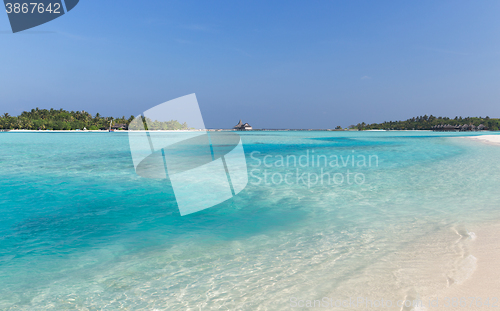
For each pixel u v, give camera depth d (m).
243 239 4.77
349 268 3.55
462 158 17.14
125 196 8.00
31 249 4.45
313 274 3.44
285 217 5.98
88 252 4.31
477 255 3.76
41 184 9.77
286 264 3.75
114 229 5.37
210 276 3.48
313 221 5.67
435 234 4.70
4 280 3.46
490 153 20.23
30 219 6.02
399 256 3.85
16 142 37.47
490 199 7.15
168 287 3.24
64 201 7.51
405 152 21.86
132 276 3.53
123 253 4.27
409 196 7.68
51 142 37.00
